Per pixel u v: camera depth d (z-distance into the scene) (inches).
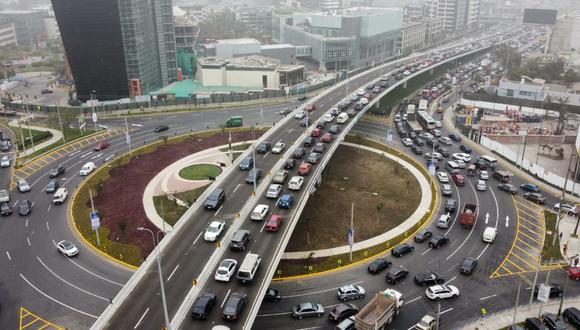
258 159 4301.2
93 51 7416.3
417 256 3316.9
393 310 2640.3
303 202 3469.5
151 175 4670.3
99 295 2915.8
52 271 3157.0
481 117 6870.1
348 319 2554.1
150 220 3794.3
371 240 3533.5
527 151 5536.4
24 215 3902.6
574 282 3041.3
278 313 2716.5
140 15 7652.6
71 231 3676.2
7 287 2994.6
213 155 5187.0
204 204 3371.1
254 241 2940.5
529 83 7854.3
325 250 3388.3
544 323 2623.0
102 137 5890.8
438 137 5964.6
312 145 4658.0
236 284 2517.2
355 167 4960.6
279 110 7086.6
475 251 3380.9
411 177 4697.3
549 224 3762.3
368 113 6958.7
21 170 4909.0
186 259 2755.9
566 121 6545.3
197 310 2262.6
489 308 2778.1
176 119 6678.2
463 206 4082.2
